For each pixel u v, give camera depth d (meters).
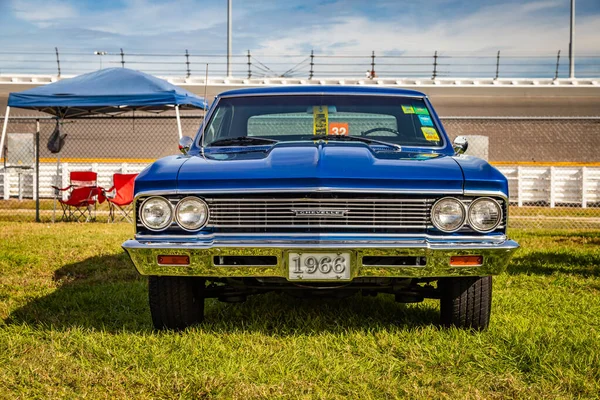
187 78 18.80
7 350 3.46
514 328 3.85
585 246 8.35
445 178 3.39
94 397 2.83
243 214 3.40
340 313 4.26
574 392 2.88
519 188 16.56
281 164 3.47
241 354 3.37
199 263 3.38
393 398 2.82
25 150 13.07
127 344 3.55
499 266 3.40
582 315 4.45
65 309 4.53
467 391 2.88
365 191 3.35
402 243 3.34
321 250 3.34
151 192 3.42
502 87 18.09
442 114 17.53
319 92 4.55
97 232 9.41
